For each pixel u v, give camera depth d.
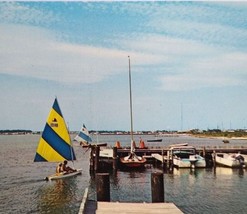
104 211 15.71
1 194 30.53
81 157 69.12
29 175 42.47
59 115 38.91
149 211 15.65
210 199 26.66
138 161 43.03
